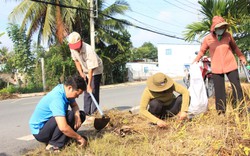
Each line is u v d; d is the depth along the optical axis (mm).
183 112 4496
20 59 19406
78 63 5633
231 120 4137
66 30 19812
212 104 5508
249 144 3467
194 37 8773
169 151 3447
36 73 19203
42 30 20266
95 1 19500
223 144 3449
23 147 4547
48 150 3826
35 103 11031
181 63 41219
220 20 4773
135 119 5184
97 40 23062
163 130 4359
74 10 19469
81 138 3850
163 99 4645
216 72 4793
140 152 3490
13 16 18766
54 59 19391
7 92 15953
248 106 4629
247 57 9742
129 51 26516
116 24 23594
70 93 3715
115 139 4105
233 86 4734
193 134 3838
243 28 8258
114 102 9258
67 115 3811
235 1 7805
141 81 29422
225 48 4793
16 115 8039
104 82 25266
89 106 5840
